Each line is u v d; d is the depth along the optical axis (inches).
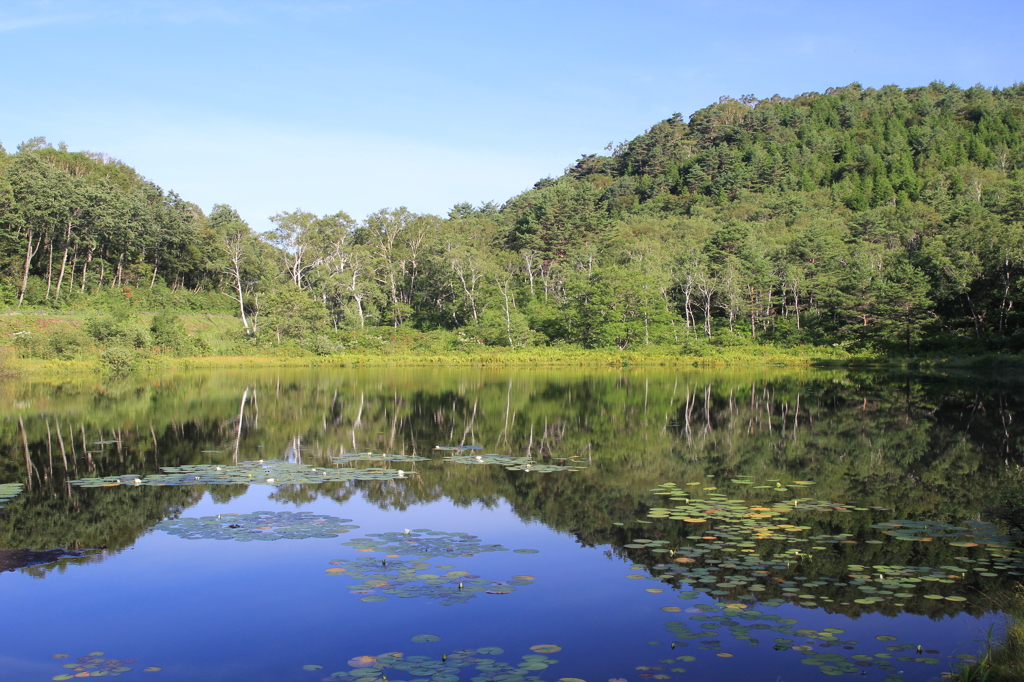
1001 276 2087.8
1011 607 327.6
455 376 1846.7
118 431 888.3
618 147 7003.0
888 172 4940.9
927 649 289.4
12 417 1002.1
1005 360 1887.3
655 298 2699.3
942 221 2957.7
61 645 303.1
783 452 743.7
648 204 5108.3
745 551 413.4
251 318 2864.2
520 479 617.6
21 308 2197.3
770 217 4301.2
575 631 309.4
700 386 1529.3
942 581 364.2
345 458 716.7
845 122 6131.9
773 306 2952.8
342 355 2423.7
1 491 565.9
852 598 342.3
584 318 2689.5
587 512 505.0
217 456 727.7
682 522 477.7
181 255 3144.7
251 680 269.4
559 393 1384.1
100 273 2731.3
